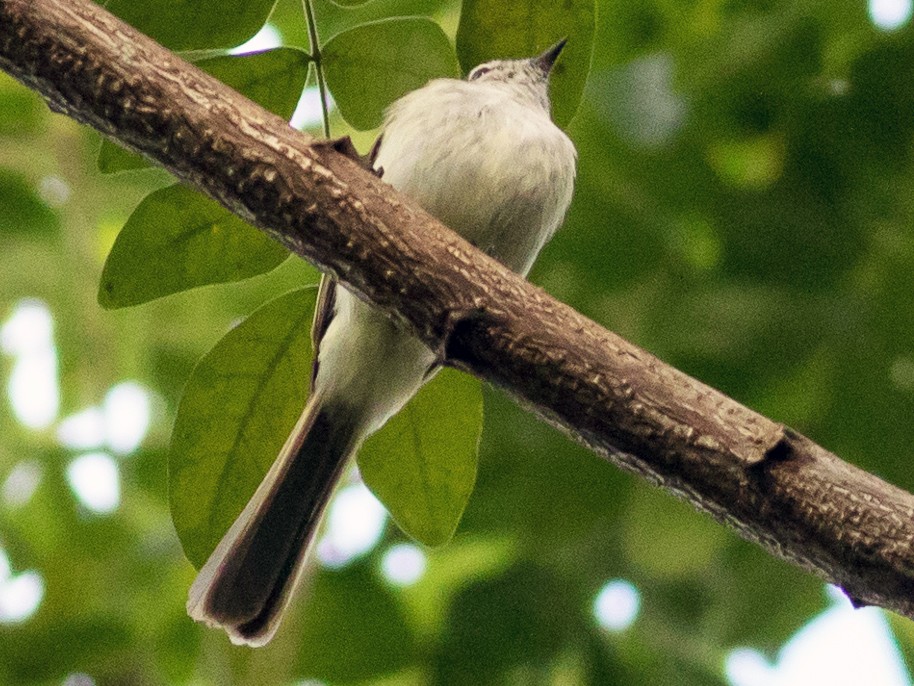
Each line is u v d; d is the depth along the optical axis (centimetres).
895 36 983
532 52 718
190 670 1052
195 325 1145
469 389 727
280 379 702
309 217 531
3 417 1218
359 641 1009
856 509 480
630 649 992
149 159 546
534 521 903
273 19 969
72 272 1174
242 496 701
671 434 502
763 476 489
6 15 525
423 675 965
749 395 902
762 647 963
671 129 1002
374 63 693
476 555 1116
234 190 534
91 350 1163
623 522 903
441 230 538
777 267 933
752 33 1017
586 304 942
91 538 1109
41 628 1055
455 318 524
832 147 970
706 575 975
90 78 529
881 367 897
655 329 922
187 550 698
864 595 487
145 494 1127
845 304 916
